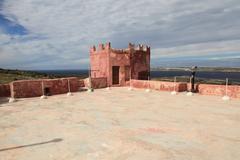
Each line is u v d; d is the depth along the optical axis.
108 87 24.47
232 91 17.06
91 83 24.19
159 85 22.00
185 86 20.86
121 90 23.03
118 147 7.16
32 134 8.68
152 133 8.62
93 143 7.56
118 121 10.56
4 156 6.56
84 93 21.16
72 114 12.25
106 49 25.52
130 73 26.50
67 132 8.88
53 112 12.84
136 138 8.05
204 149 6.94
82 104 15.41
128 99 17.28
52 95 20.03
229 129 9.07
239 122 10.14
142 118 11.10
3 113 12.73
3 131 9.14
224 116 11.29
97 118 11.23
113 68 26.05
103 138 8.08
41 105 15.22
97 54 27.31
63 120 10.91
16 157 6.47
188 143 7.49
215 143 7.47
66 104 15.51
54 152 6.81
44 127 9.68
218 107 13.61
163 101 16.06
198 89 19.64
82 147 7.20
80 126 9.74
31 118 11.41
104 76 26.25
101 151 6.84
